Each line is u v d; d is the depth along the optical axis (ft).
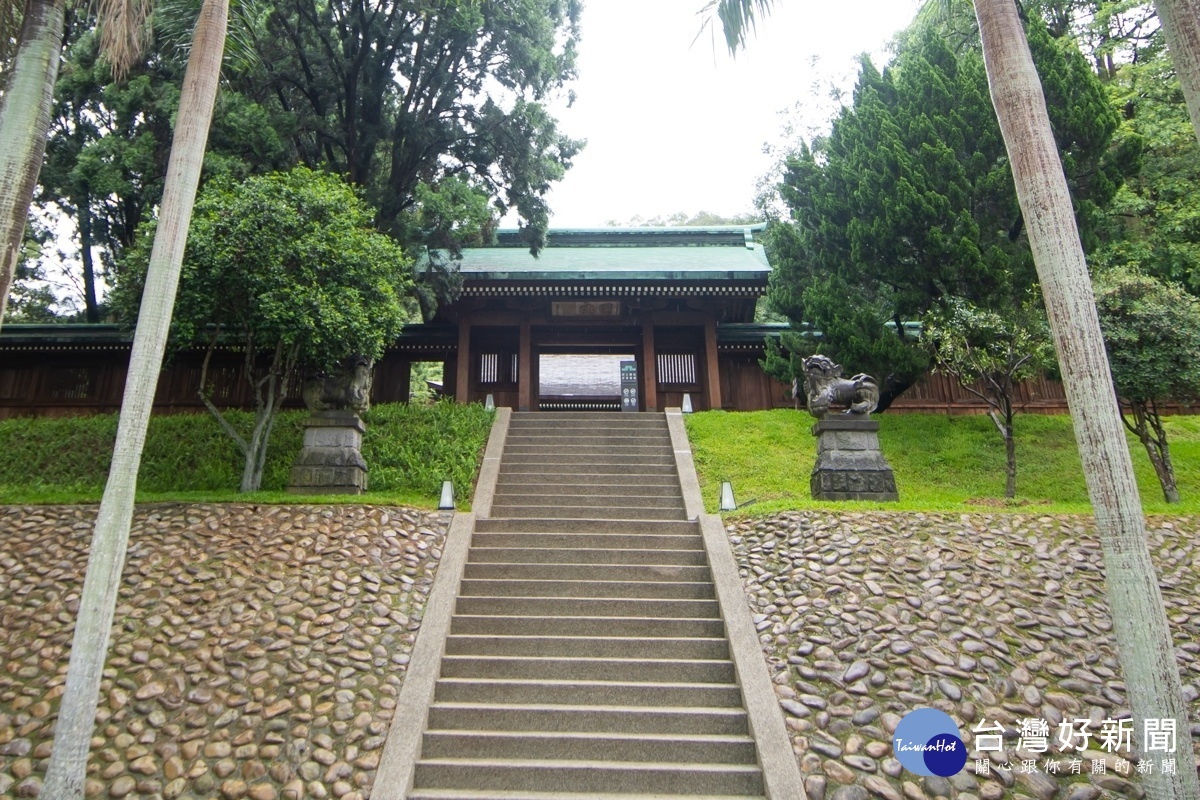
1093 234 44.29
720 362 65.67
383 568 26.45
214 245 31.53
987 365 37.86
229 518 28.94
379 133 53.47
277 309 31.45
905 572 25.12
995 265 42.91
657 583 26.58
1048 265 15.80
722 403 64.18
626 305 62.59
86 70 47.47
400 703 19.92
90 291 73.20
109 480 16.70
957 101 49.49
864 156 51.13
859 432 34.88
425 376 109.09
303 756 18.03
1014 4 17.88
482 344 66.13
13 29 23.82
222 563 25.67
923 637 21.79
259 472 35.40
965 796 16.67
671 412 52.21
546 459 42.19
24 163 21.85
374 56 52.95
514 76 53.67
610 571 27.78
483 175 56.24
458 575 26.89
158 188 48.60
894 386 51.57
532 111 51.75
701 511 34.63
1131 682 13.83
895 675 20.36
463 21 47.65
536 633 24.21
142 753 17.97
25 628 22.29
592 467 40.88
